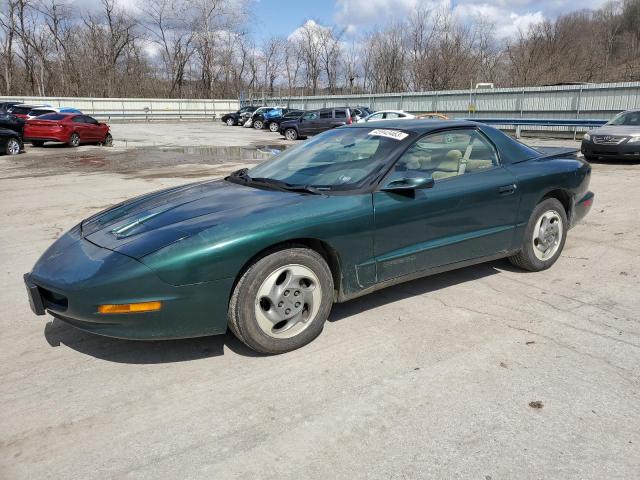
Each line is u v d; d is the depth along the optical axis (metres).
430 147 3.87
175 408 2.66
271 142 23.17
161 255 2.82
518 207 4.22
